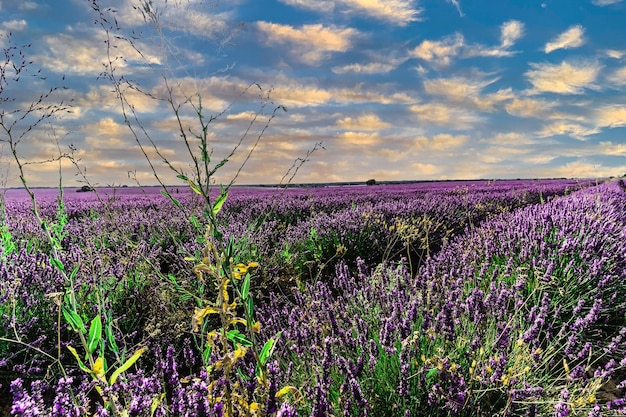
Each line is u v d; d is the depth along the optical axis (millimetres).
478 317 2965
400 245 7195
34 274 3912
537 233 4973
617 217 6988
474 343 2566
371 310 3395
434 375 2422
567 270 4035
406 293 3469
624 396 2768
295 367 2754
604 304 3852
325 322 3137
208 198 1510
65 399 1680
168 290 3984
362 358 2344
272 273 5230
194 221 2201
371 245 7008
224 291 1476
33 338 3346
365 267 4309
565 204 7609
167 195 2057
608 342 3482
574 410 2262
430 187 29797
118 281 3900
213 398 1635
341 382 2494
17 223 6836
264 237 6480
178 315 3736
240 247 4996
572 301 3727
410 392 2367
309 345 2902
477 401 2289
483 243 5320
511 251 4789
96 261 3879
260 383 1706
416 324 3037
